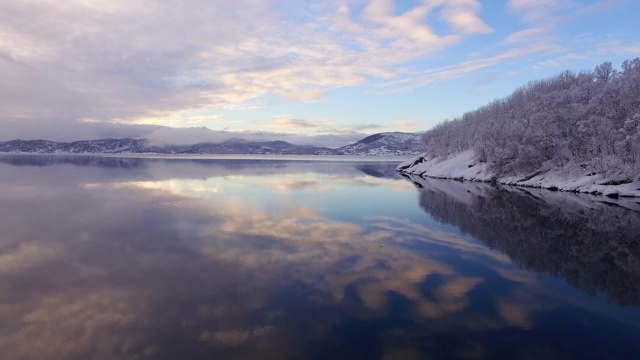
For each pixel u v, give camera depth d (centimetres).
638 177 4606
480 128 8769
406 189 5456
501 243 2378
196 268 1834
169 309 1391
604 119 5138
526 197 4612
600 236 2597
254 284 1634
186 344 1158
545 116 6191
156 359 1079
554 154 6119
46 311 1371
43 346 1142
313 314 1360
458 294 1556
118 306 1416
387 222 2967
